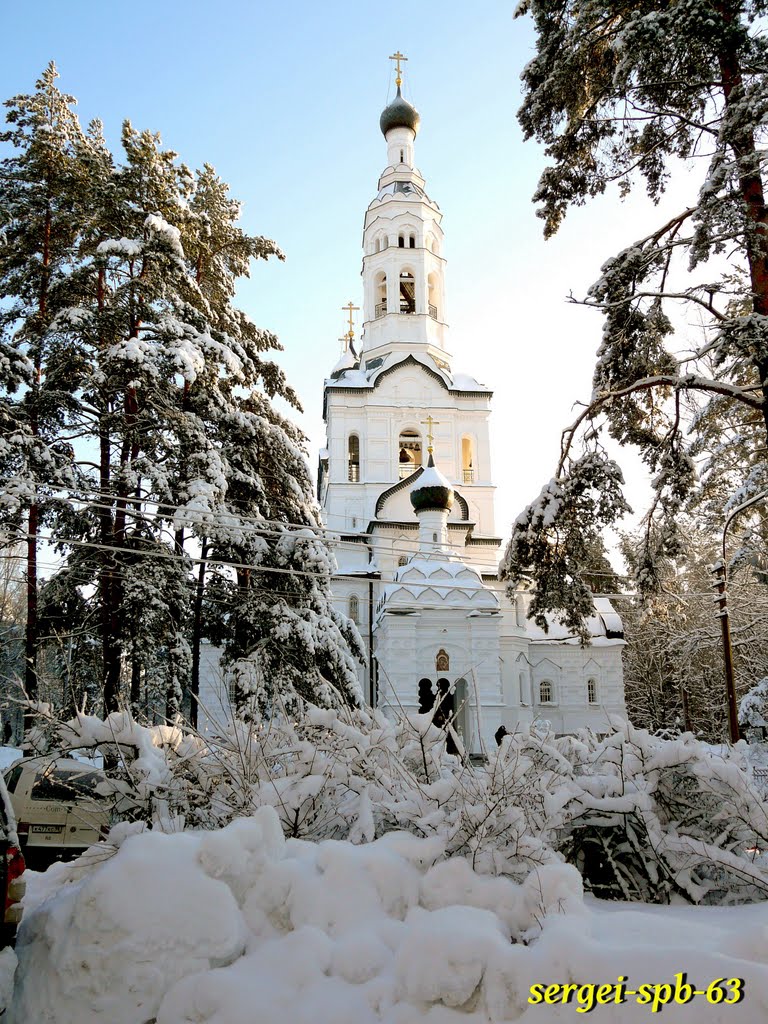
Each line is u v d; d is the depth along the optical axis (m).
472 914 4.58
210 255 24.55
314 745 7.02
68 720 7.45
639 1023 3.71
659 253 13.66
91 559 19.53
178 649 20.31
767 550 23.02
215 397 21.72
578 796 6.66
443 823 5.95
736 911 5.86
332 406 48.53
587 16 13.95
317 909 4.82
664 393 15.38
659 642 42.62
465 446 50.06
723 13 12.93
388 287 52.25
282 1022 4.09
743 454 21.56
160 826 6.37
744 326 12.41
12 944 4.91
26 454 18.47
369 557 45.00
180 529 19.11
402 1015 4.08
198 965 4.43
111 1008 4.29
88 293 21.56
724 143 13.05
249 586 21.48
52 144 21.94
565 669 46.72
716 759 7.05
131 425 19.80
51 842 11.43
